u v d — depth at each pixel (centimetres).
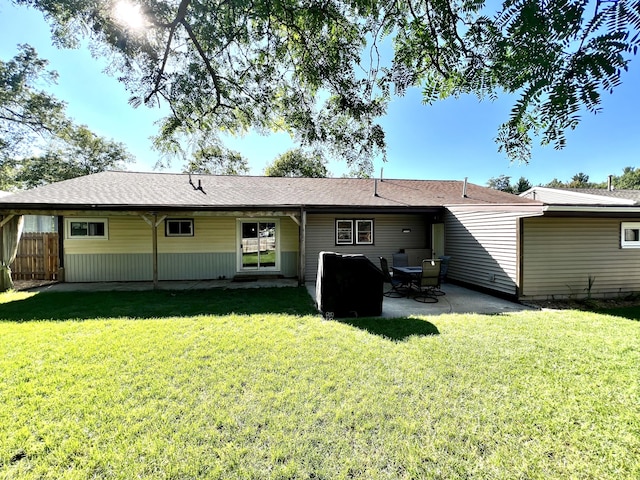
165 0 319
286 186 1148
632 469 200
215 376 323
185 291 798
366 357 370
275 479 195
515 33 119
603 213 681
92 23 327
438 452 217
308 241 1009
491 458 212
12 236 828
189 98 388
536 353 381
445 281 984
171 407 268
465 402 276
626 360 361
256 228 1031
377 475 199
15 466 204
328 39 319
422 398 282
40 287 861
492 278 781
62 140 2114
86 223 952
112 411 261
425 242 1072
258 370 338
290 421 249
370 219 1041
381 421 250
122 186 992
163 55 361
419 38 241
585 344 412
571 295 721
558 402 275
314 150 412
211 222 1005
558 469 202
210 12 317
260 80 378
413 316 564
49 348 395
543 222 707
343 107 354
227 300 689
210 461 209
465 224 891
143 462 207
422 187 1273
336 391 294
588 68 105
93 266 957
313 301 681
